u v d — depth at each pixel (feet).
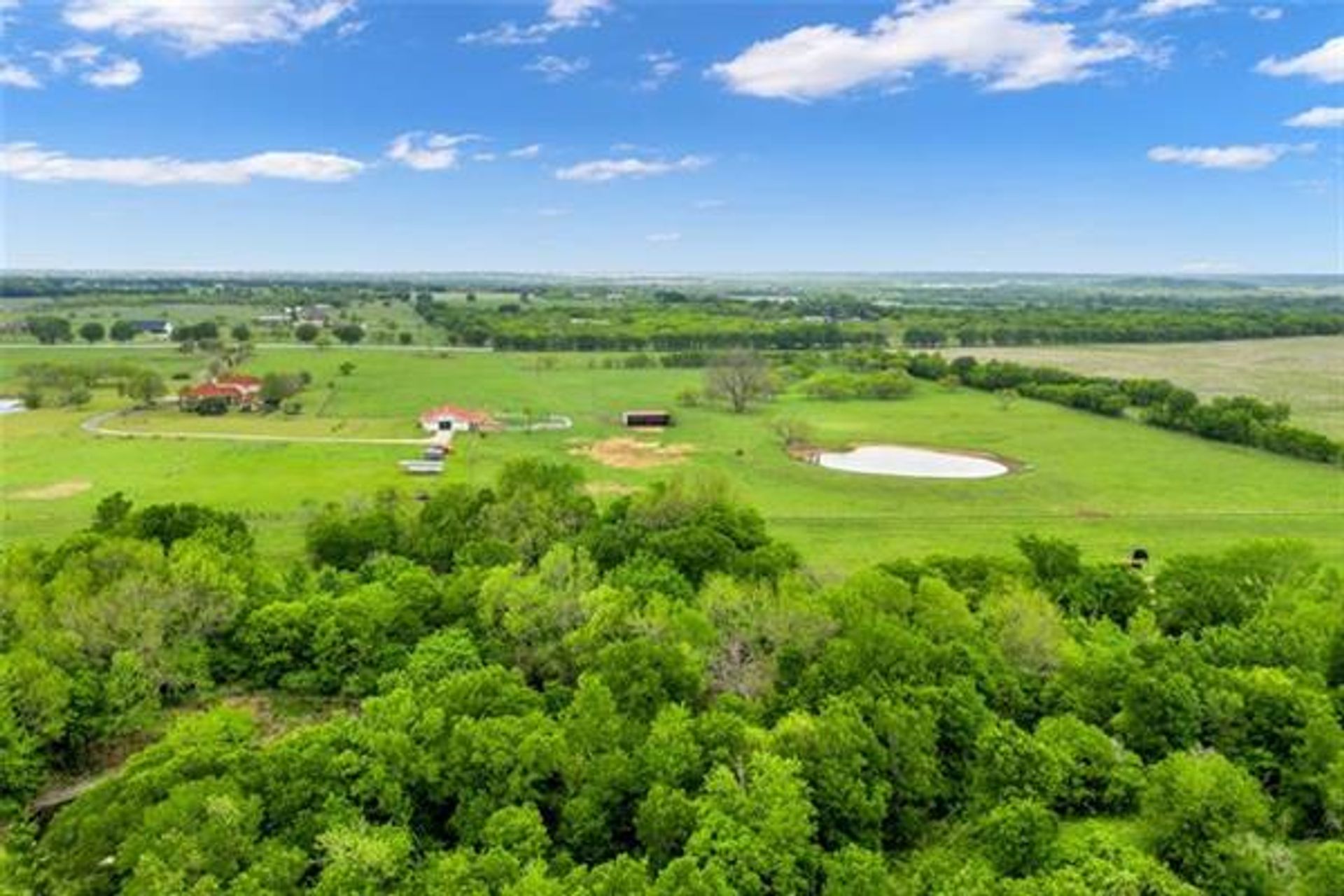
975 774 141.59
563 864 121.80
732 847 117.80
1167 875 114.93
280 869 114.42
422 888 115.34
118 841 120.47
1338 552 289.53
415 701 151.12
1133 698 153.07
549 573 202.90
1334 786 132.67
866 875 117.91
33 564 207.62
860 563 276.82
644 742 140.15
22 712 156.76
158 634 179.93
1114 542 300.20
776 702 157.89
